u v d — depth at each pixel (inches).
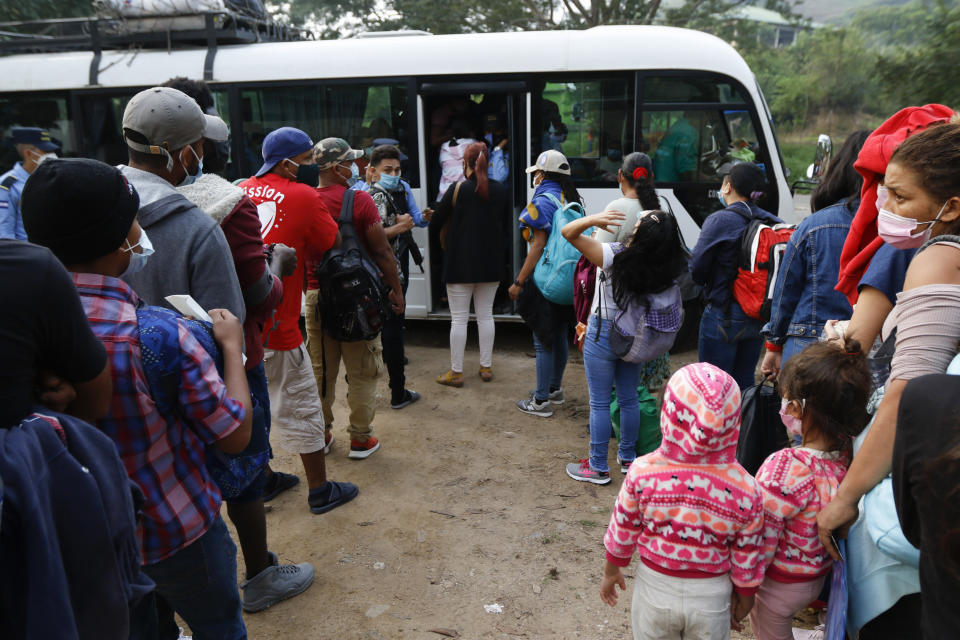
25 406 49.2
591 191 237.8
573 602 114.9
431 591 117.8
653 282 132.3
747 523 73.4
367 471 160.2
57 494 47.5
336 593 117.2
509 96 234.4
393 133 242.8
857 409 71.7
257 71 243.4
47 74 253.0
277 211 126.3
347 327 146.3
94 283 63.8
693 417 72.3
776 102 1430.9
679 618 76.4
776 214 239.5
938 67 496.7
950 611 43.4
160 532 68.1
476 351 253.3
